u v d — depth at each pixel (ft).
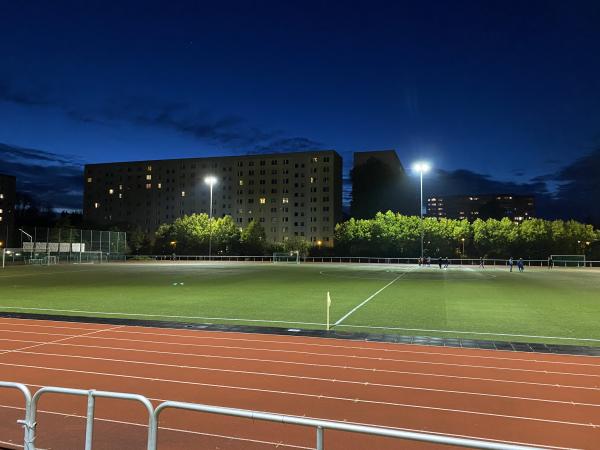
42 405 22.39
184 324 45.55
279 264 211.61
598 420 20.90
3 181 340.80
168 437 19.01
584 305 63.21
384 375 27.84
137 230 339.77
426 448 18.15
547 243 247.50
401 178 366.02
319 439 11.98
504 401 23.27
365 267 184.24
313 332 41.47
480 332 42.14
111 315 52.21
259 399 23.63
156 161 426.51
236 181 404.36
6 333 40.65
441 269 171.01
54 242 200.54
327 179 383.04
